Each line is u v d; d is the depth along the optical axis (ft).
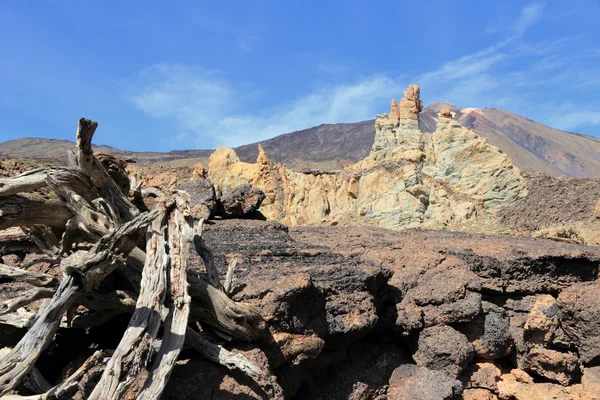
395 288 30.12
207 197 41.09
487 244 39.50
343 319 25.66
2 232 25.23
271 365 21.95
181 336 18.26
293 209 144.56
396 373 27.81
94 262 17.84
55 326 17.01
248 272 26.04
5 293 22.59
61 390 16.52
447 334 28.68
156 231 20.83
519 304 34.81
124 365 16.25
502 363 33.24
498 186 126.21
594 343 31.55
